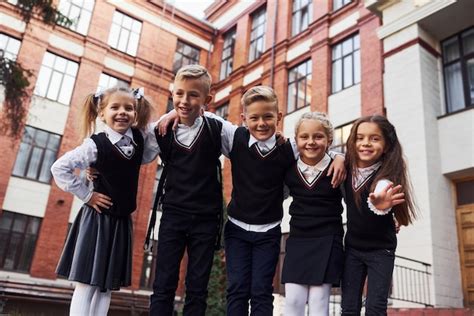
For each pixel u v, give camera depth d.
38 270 13.72
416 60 10.40
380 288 2.67
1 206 13.65
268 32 17.75
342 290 2.86
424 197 9.25
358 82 12.93
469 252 9.20
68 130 15.60
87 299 2.73
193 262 2.87
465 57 10.48
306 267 2.82
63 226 14.58
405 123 10.15
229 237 3.04
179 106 2.99
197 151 3.01
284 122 15.05
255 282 2.82
